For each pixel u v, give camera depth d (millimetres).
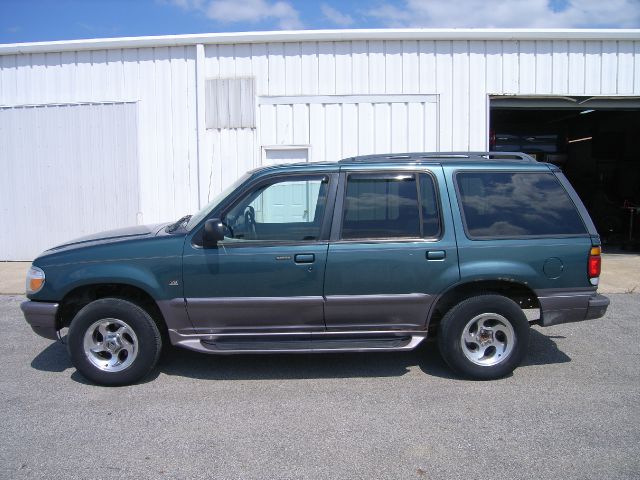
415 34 10156
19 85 10930
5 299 8320
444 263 4723
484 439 3777
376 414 4203
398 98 10367
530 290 4871
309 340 4836
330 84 10375
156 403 4457
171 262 4688
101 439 3834
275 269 4691
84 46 10539
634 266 10555
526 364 5316
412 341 4797
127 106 10695
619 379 4895
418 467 3426
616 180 16203
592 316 4879
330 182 4824
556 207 4895
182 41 10328
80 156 10930
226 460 3533
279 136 10500
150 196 10789
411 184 4844
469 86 10359
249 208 4859
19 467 3455
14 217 11219
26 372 5211
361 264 4699
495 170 4926
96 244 4859
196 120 10547
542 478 3285
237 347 4730
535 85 10359
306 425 4027
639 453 3564
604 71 10352
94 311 4715
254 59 10383
